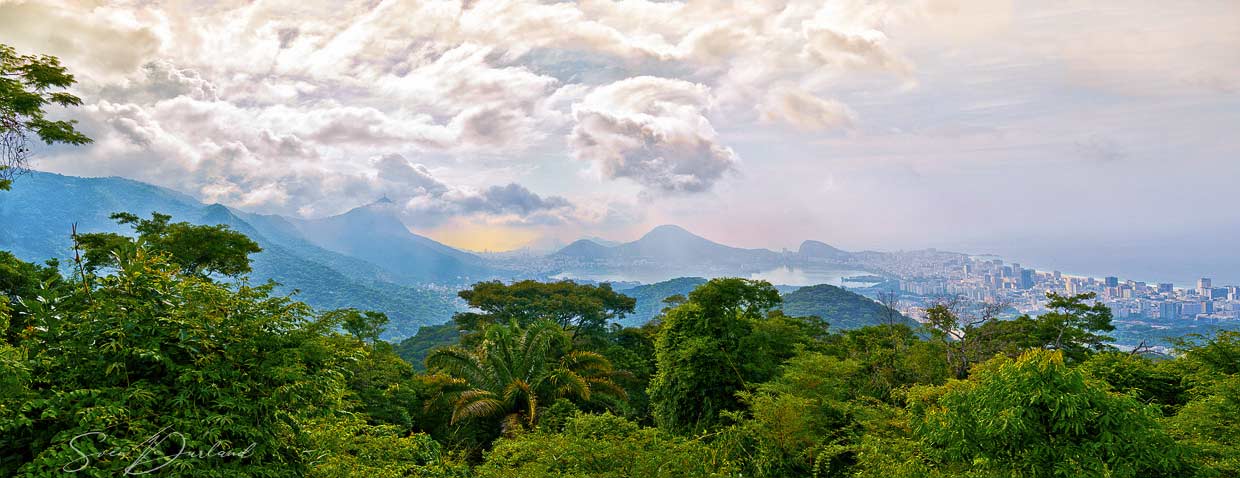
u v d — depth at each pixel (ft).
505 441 35.04
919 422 27.22
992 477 22.54
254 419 17.44
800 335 86.53
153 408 16.39
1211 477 22.85
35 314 16.57
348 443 26.37
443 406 70.18
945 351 68.49
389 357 79.97
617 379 84.84
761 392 51.13
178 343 16.75
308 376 19.04
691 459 32.48
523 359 72.43
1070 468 20.95
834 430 46.68
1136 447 21.34
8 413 14.23
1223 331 47.91
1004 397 22.91
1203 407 32.32
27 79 45.34
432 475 28.40
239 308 18.67
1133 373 49.44
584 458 30.55
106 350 15.89
